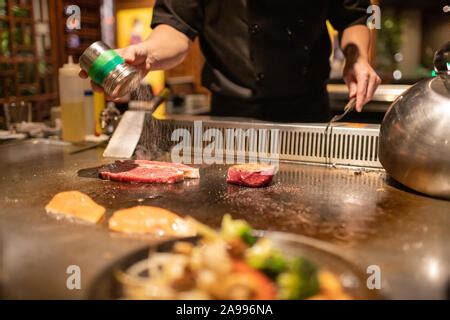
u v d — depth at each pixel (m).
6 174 1.73
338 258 1.03
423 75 4.41
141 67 1.83
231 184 1.61
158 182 1.61
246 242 1.00
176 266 0.94
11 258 1.03
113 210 1.35
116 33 4.62
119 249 1.07
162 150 2.07
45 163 1.89
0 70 3.43
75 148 2.15
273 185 1.59
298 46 2.20
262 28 2.15
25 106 2.58
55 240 1.12
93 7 4.39
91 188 1.56
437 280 0.93
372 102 2.41
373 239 1.13
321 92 2.39
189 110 3.80
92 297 0.88
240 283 0.89
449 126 1.34
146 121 2.08
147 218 1.21
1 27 3.41
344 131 1.79
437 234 1.16
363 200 1.43
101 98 2.42
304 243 1.08
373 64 3.21
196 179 1.68
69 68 2.22
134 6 4.48
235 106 2.34
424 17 4.54
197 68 4.67
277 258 0.92
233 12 2.15
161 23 2.11
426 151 1.38
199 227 1.14
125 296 0.90
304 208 1.36
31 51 3.87
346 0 2.19
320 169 1.79
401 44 4.62
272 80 2.23
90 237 1.14
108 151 1.99
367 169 1.77
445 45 1.50
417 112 1.42
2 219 1.26
